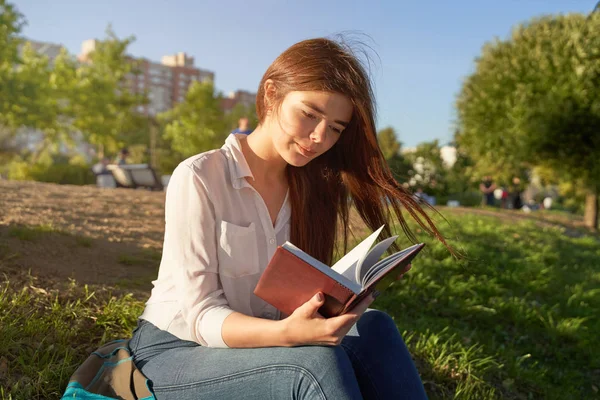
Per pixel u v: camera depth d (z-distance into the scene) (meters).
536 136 14.73
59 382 2.25
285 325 1.54
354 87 1.75
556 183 18.69
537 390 3.78
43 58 30.70
